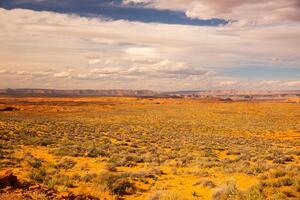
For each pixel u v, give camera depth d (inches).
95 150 1182.3
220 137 2033.7
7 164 844.6
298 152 1295.5
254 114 4436.5
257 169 864.3
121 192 616.7
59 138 1660.9
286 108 5319.9
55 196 507.8
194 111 4916.3
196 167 916.6
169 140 1754.4
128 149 1293.1
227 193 559.8
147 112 4699.8
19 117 3491.6
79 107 5315.0
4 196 473.7
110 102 7426.2
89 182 665.6
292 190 548.1
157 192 576.4
